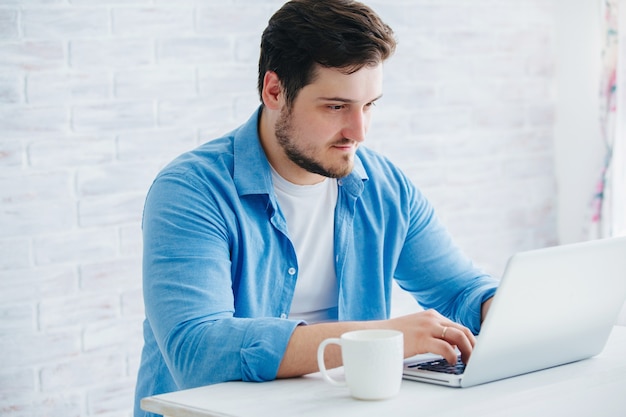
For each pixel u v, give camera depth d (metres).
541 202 4.09
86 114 2.97
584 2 3.96
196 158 1.95
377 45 1.79
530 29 4.00
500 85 3.92
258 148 1.97
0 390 2.86
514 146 3.98
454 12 3.76
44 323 2.92
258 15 3.29
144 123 3.08
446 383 1.57
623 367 1.71
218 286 1.76
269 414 1.42
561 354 1.70
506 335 1.56
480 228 3.91
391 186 2.14
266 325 1.65
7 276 2.86
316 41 1.78
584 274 1.63
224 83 3.23
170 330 1.70
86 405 3.01
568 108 4.05
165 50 3.11
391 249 2.12
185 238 1.79
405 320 1.68
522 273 1.52
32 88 2.87
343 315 2.05
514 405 1.47
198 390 1.57
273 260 1.96
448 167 3.79
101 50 2.98
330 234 2.05
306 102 1.83
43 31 2.88
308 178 2.00
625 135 3.88
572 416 1.55
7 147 2.84
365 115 1.86
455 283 2.11
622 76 3.85
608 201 3.87
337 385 1.54
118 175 3.04
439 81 3.74
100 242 3.02
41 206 2.90
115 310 3.05
